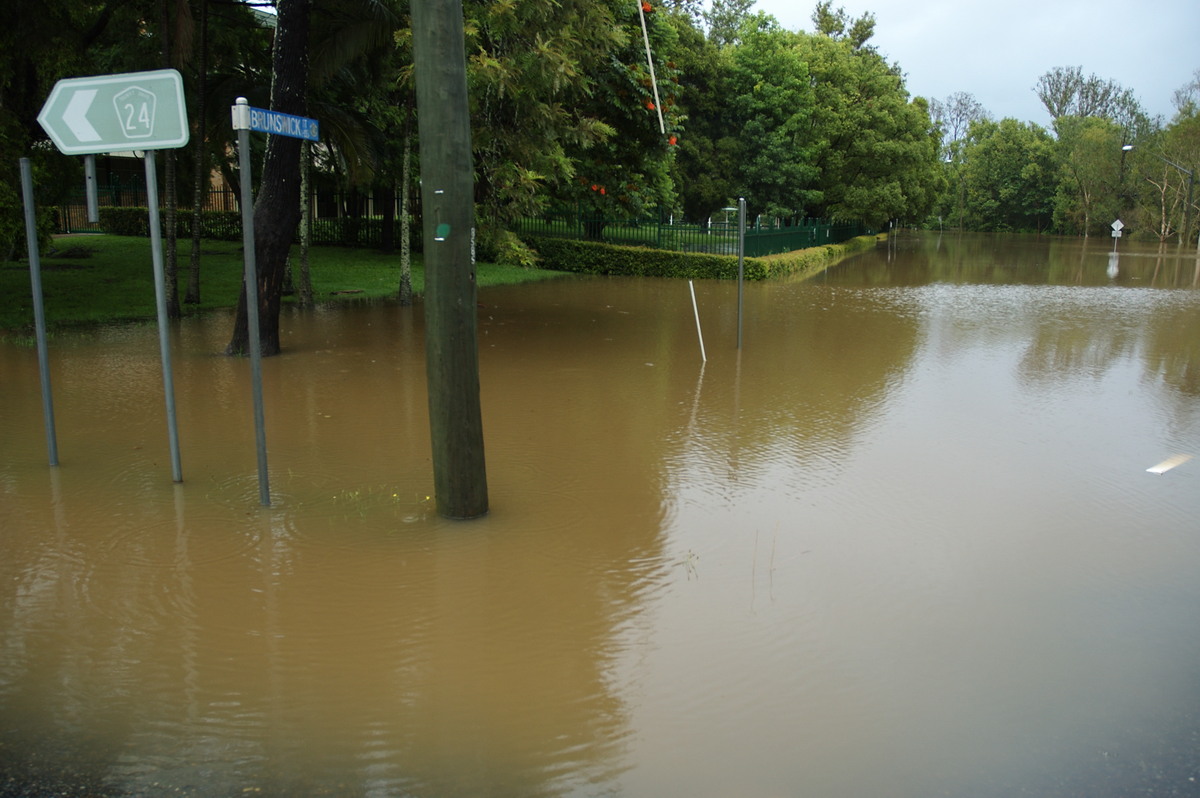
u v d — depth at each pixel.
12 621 4.08
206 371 9.62
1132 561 5.00
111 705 3.43
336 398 8.48
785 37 35.50
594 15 11.43
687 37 30.33
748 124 31.25
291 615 4.18
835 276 26.92
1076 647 4.02
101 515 5.38
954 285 23.77
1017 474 6.58
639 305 16.95
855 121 37.50
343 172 19.95
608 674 3.72
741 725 3.38
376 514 5.48
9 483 5.93
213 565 4.70
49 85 12.18
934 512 5.73
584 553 4.96
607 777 3.06
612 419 7.98
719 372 10.27
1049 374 10.52
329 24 12.86
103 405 8.04
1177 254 43.16
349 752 3.17
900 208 39.94
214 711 3.40
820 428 7.80
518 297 17.95
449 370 5.20
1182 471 6.71
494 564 4.78
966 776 3.10
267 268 10.38
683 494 6.00
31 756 3.11
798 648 3.96
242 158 5.10
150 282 17.02
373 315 14.25
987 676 3.76
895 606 4.39
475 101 10.91
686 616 4.25
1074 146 68.88
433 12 4.82
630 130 18.98
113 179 31.52
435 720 3.38
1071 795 3.01
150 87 5.20
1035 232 78.69
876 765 3.15
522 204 11.89
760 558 4.95
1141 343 13.12
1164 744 3.30
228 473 6.21
